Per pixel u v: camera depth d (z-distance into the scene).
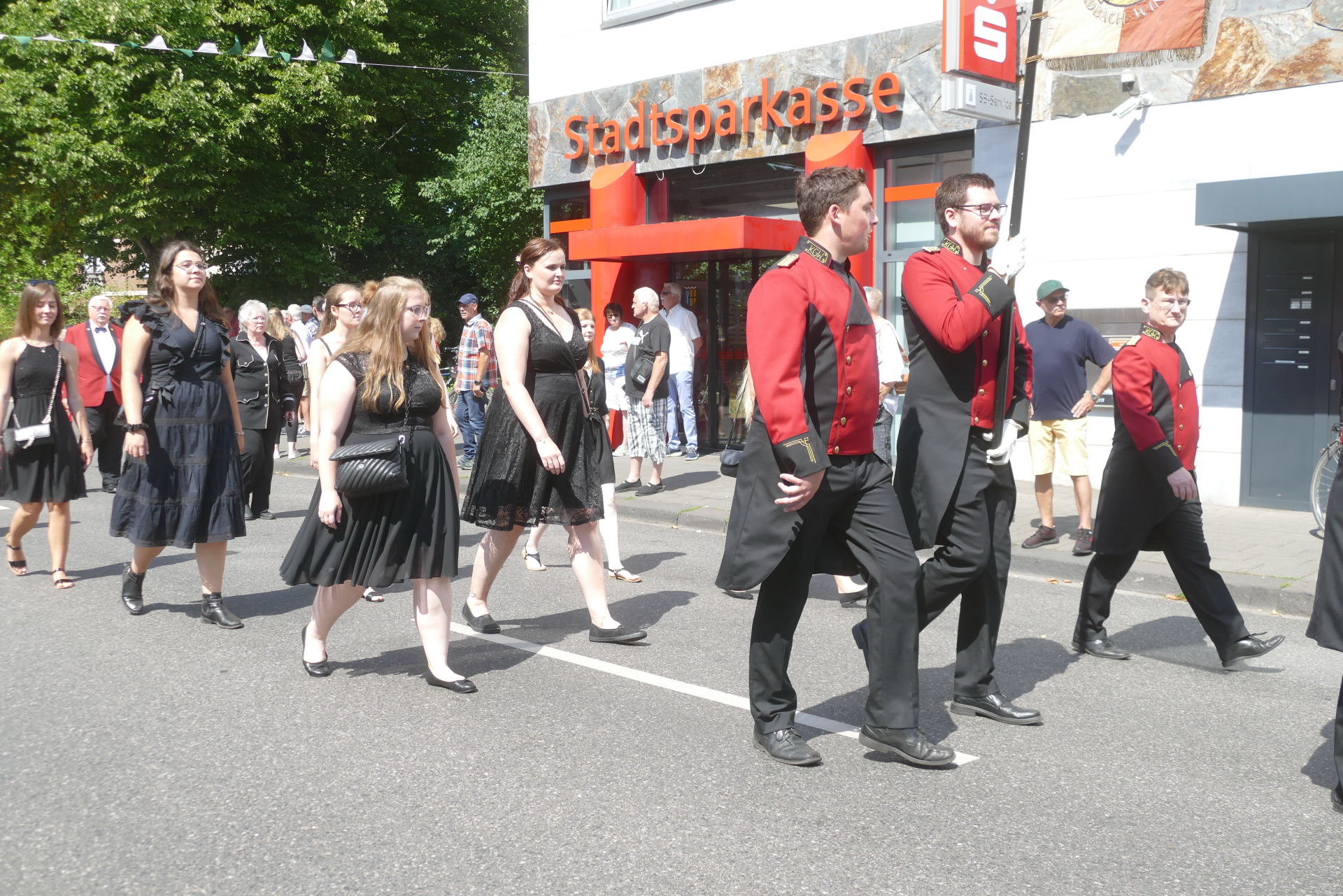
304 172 24.92
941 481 4.18
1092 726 4.56
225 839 3.53
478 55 27.52
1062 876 3.25
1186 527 5.35
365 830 3.58
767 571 3.89
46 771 4.10
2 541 9.01
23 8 20.48
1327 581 3.87
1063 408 7.90
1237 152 9.65
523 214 24.36
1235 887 3.19
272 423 9.73
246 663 5.49
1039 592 7.14
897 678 4.05
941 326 4.02
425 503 4.99
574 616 6.45
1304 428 9.49
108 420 11.52
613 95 14.30
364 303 6.71
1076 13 10.29
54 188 21.91
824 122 12.24
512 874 3.27
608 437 7.42
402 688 5.07
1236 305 9.73
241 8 21.05
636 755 4.22
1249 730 4.53
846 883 3.20
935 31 11.32
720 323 14.05
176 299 6.20
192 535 6.11
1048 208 10.75
